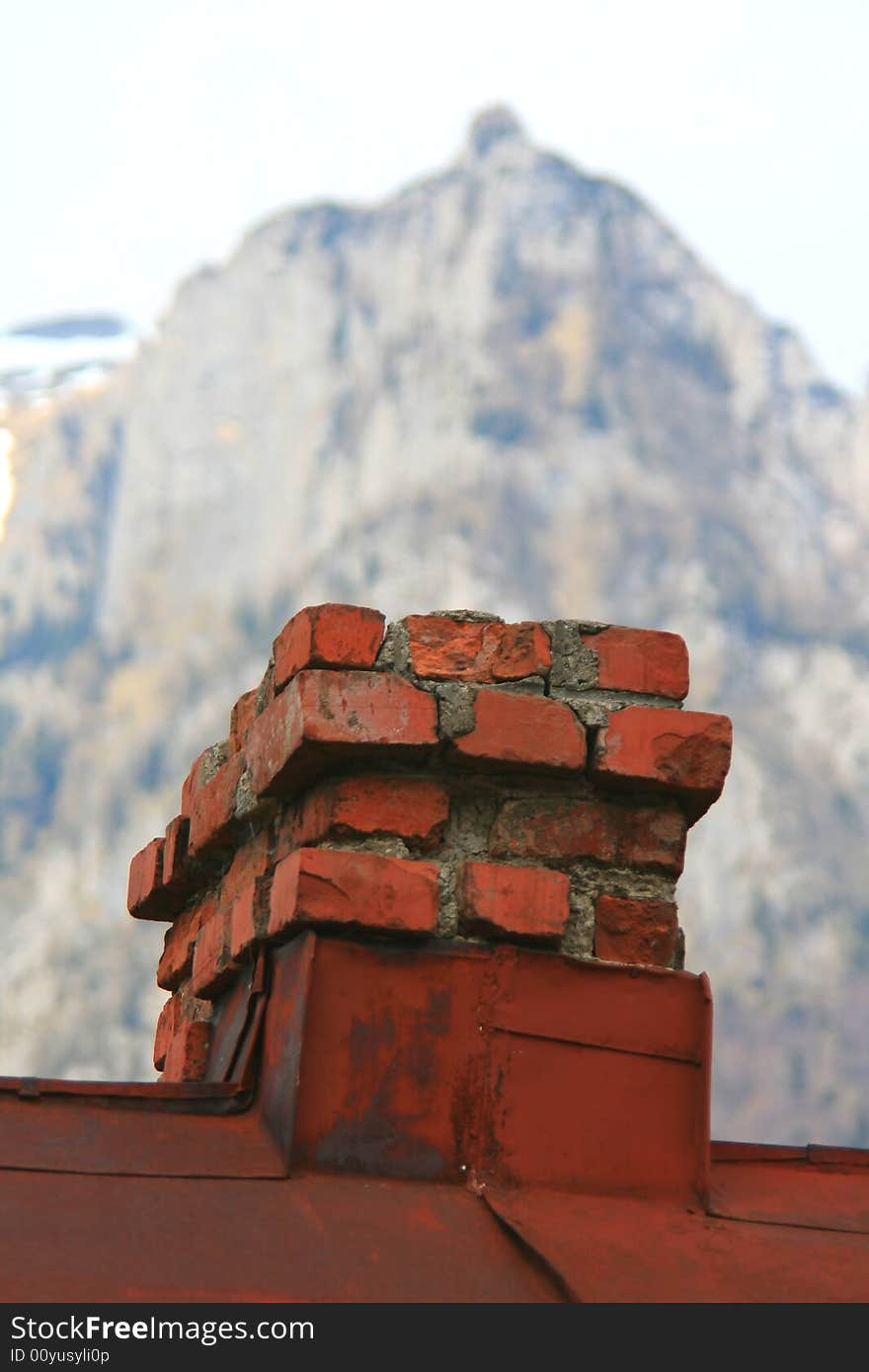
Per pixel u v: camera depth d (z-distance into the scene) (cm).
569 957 434
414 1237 389
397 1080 419
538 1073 425
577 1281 374
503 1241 395
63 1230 365
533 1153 418
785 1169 457
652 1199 421
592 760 449
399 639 451
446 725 440
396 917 425
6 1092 416
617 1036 431
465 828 447
